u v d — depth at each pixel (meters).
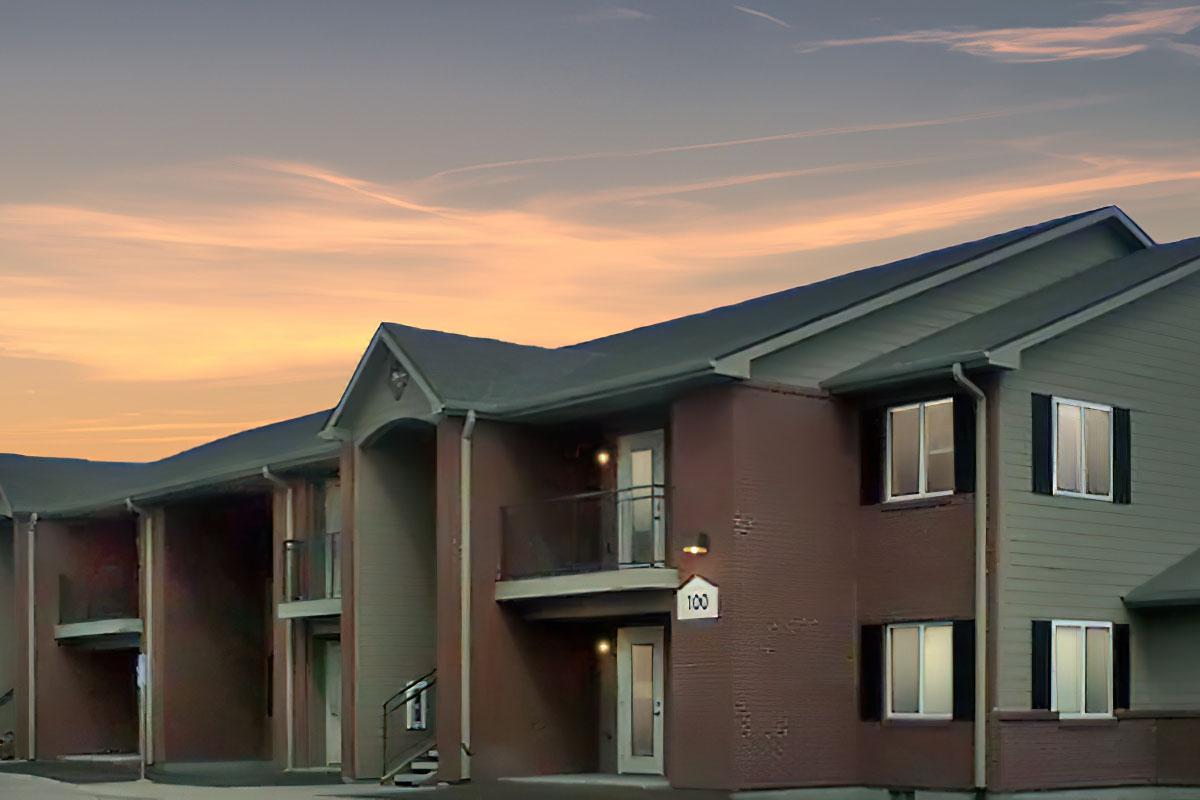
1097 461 24.53
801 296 29.06
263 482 34.41
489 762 26.25
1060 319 23.78
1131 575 24.69
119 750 40.88
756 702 23.22
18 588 40.59
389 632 29.64
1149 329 25.56
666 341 28.75
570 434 27.88
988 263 26.38
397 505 30.09
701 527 23.80
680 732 23.77
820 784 23.69
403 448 30.31
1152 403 25.39
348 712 29.36
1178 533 25.41
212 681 37.31
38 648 40.22
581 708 27.42
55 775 32.81
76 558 41.00
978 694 22.77
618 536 26.94
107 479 43.19
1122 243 28.88
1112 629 24.30
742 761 22.97
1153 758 24.52
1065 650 23.69
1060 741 23.31
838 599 24.25
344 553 29.91
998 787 22.47
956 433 23.42
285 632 33.06
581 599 25.84
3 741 40.56
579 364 29.11
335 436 29.95
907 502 23.98
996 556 22.88
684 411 24.30
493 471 27.05
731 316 29.73
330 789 26.34
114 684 41.19
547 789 24.59
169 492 36.12
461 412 26.78
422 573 30.16
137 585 40.31
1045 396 23.88
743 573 23.30
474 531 26.70
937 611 23.42
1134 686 24.61
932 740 23.25
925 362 23.16
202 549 37.72
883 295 24.97
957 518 23.34
